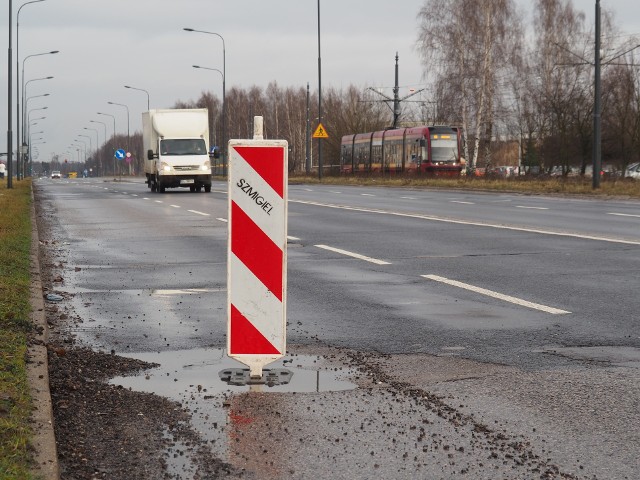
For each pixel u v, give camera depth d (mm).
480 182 57531
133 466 5363
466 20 77125
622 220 25703
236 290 7547
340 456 5543
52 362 7992
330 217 28062
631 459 5445
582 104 67250
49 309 11117
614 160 71438
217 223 26516
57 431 6027
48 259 16953
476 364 7996
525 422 6219
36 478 4844
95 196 49875
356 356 8375
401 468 5320
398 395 6973
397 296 12008
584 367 7816
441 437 5902
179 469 5320
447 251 17500
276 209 7516
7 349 7879
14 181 74812
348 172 86125
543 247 17922
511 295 11906
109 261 16609
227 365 8023
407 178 67812
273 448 5703
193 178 53125
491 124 76625
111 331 9648
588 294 11859
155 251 18391
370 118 112188
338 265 15523
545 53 81500
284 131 150000
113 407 6645
